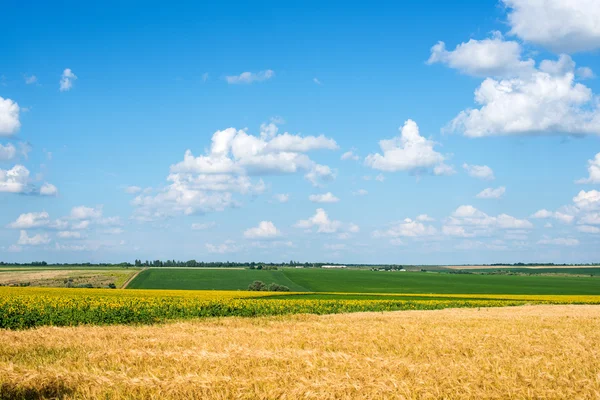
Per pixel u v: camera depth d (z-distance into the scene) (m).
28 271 144.00
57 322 28.00
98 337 19.56
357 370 12.11
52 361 14.22
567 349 16.66
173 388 10.41
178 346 17.36
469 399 10.16
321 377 11.31
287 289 90.50
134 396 10.21
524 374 12.13
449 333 21.44
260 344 17.73
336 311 40.56
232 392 10.34
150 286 98.62
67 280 108.50
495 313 37.22
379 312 38.34
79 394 10.34
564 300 58.00
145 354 14.50
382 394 10.22
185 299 41.03
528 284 108.81
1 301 32.38
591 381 11.46
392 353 16.03
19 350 16.22
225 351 15.25
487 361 13.78
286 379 11.19
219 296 52.81
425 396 10.20
